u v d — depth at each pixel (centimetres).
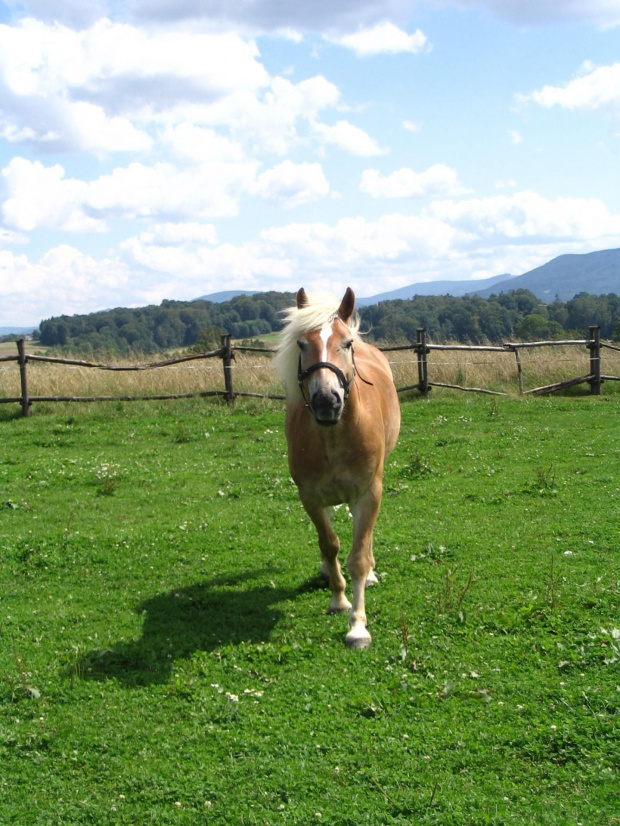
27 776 371
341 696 428
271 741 385
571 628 487
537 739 370
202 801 343
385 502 855
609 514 749
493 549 670
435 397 1577
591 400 1554
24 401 1380
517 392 1645
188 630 541
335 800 336
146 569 675
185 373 1586
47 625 556
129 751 387
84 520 820
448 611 530
